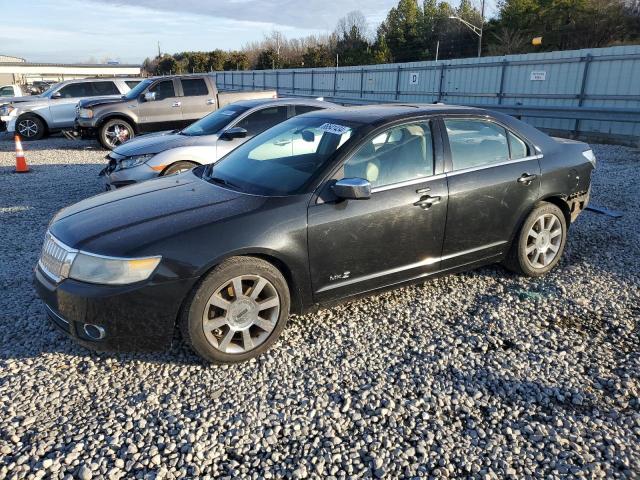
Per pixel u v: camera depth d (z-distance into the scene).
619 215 6.55
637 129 13.60
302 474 2.46
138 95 13.29
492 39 52.00
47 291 3.19
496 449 2.62
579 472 2.47
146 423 2.81
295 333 3.75
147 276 3.02
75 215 3.58
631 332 3.73
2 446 2.62
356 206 3.58
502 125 4.39
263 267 3.30
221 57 78.31
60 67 64.81
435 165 3.96
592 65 15.95
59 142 15.41
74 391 3.08
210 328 3.20
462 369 3.30
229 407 2.95
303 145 3.99
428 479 2.43
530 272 4.60
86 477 2.42
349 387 3.12
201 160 7.05
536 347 3.54
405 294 4.36
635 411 2.90
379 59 60.72
